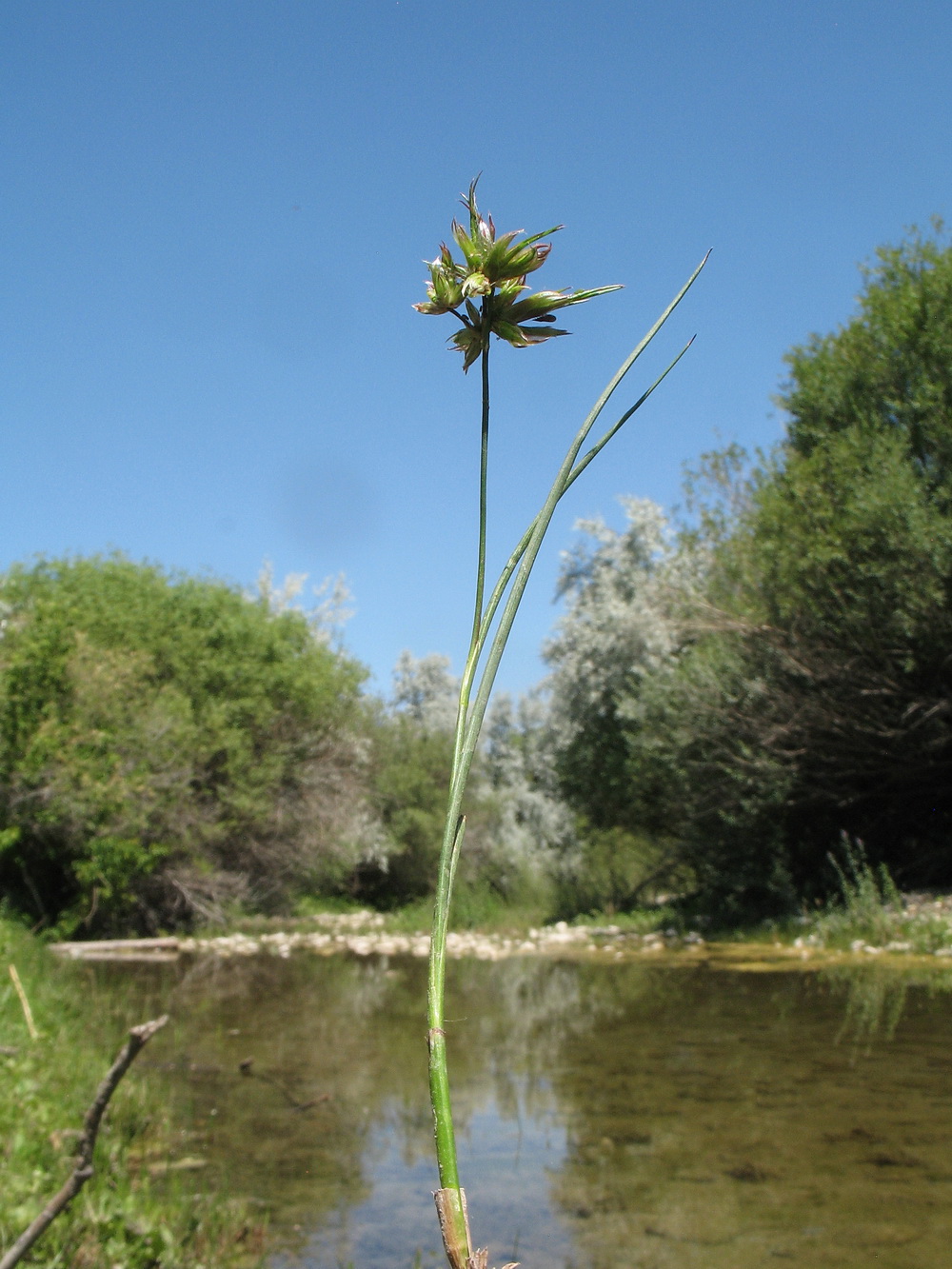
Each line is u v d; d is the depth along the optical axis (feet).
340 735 77.41
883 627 40.06
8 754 50.88
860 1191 13.23
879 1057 20.21
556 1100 18.53
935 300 41.32
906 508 38.11
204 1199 13.43
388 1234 12.70
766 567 42.98
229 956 48.29
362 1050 23.59
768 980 31.30
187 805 59.98
